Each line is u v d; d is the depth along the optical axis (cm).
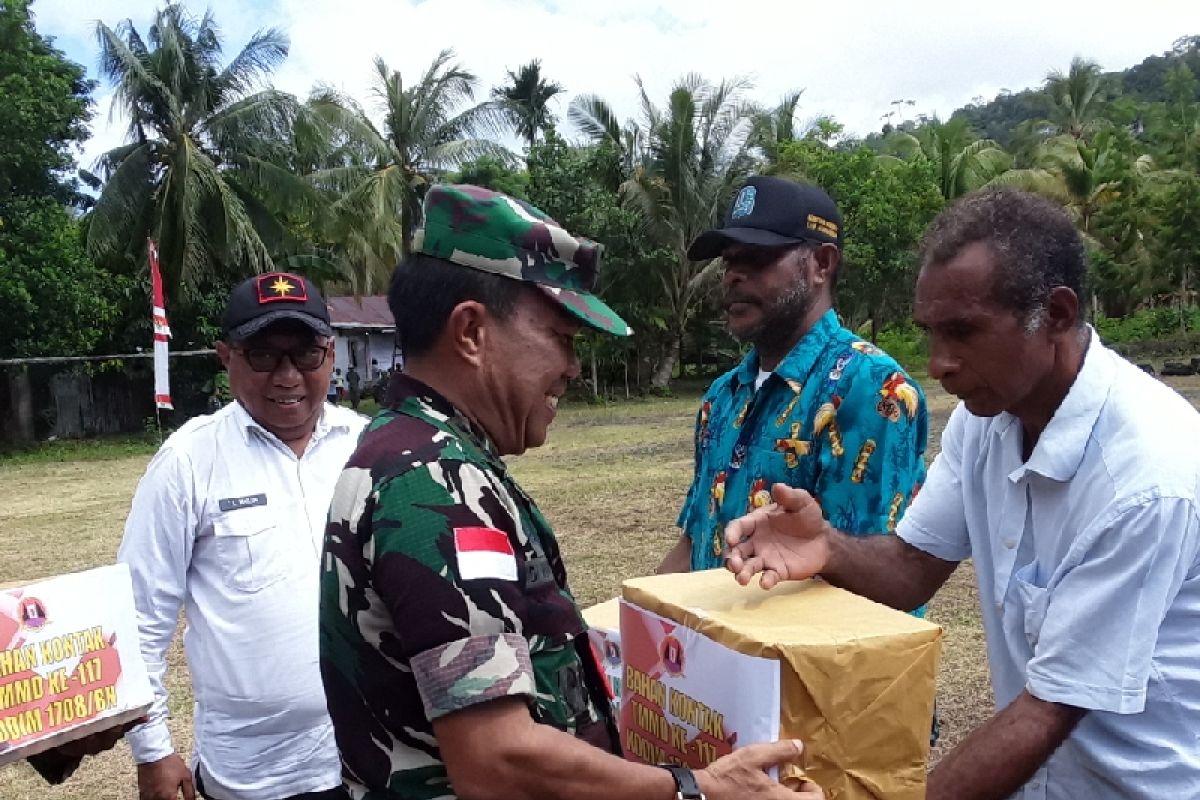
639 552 720
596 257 138
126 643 166
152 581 226
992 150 3172
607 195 2178
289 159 2002
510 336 132
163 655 230
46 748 153
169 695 480
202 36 1816
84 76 1923
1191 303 3312
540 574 128
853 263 2269
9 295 1606
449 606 114
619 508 900
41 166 1695
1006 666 170
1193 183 2814
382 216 2028
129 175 1758
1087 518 149
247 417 240
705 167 2283
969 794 144
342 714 127
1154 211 2953
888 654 125
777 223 227
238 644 226
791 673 121
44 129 1670
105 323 1847
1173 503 141
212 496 230
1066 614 146
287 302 235
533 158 2205
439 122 2197
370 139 2083
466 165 2175
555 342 136
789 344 236
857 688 123
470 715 113
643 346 2447
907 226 2264
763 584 151
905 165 2473
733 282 234
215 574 229
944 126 3148
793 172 2311
